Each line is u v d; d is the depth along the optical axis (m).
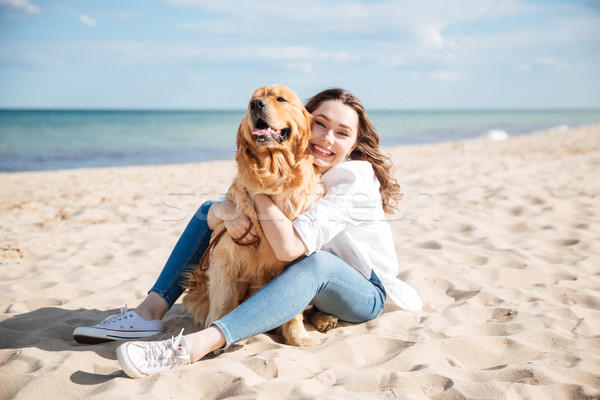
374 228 2.59
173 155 16.38
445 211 5.42
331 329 2.60
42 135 24.56
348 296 2.45
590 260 3.66
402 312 2.81
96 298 3.05
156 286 2.61
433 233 4.59
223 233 2.47
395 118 60.56
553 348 2.32
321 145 2.59
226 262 2.49
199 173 9.83
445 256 3.82
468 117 63.50
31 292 3.14
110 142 21.62
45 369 2.04
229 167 11.20
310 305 2.70
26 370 2.07
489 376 2.03
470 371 2.08
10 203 6.30
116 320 2.43
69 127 30.88
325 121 2.57
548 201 5.63
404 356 2.17
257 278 2.57
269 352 2.21
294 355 2.19
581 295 2.98
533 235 4.34
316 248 2.33
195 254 2.66
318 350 2.26
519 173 8.16
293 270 2.26
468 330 2.53
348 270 2.42
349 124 2.56
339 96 2.62
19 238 4.44
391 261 2.65
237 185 2.43
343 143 2.58
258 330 2.21
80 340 2.37
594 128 23.61
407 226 4.88
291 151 2.42
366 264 2.54
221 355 2.24
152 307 2.57
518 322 2.58
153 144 20.97
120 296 3.11
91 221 5.22
